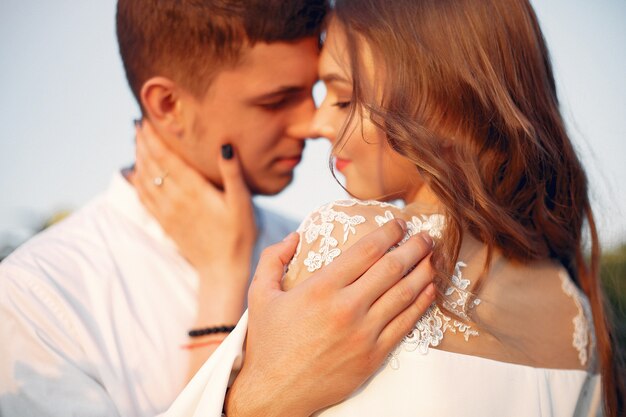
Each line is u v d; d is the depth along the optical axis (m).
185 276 2.45
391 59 1.64
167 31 2.27
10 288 2.12
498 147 1.67
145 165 2.49
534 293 1.68
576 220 1.89
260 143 2.44
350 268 1.42
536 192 1.76
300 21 2.27
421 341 1.43
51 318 2.11
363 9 1.73
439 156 1.56
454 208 1.52
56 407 1.99
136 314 2.31
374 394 1.42
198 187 2.44
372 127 1.73
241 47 2.26
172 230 2.45
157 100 2.38
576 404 1.64
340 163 1.86
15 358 2.02
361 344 1.38
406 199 1.77
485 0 1.68
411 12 1.66
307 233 1.56
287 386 1.40
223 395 1.46
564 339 1.69
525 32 1.73
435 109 1.63
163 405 2.20
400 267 1.42
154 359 2.26
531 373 1.53
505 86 1.67
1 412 1.98
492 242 1.55
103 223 2.48
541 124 1.78
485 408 1.43
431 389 1.40
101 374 2.11
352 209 1.55
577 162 1.88
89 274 2.31
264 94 2.34
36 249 2.31
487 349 1.51
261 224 2.83
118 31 2.43
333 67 2.03
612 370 1.83
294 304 1.44
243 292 2.39
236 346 1.52
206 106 2.36
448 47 1.63
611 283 2.65
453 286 1.47
